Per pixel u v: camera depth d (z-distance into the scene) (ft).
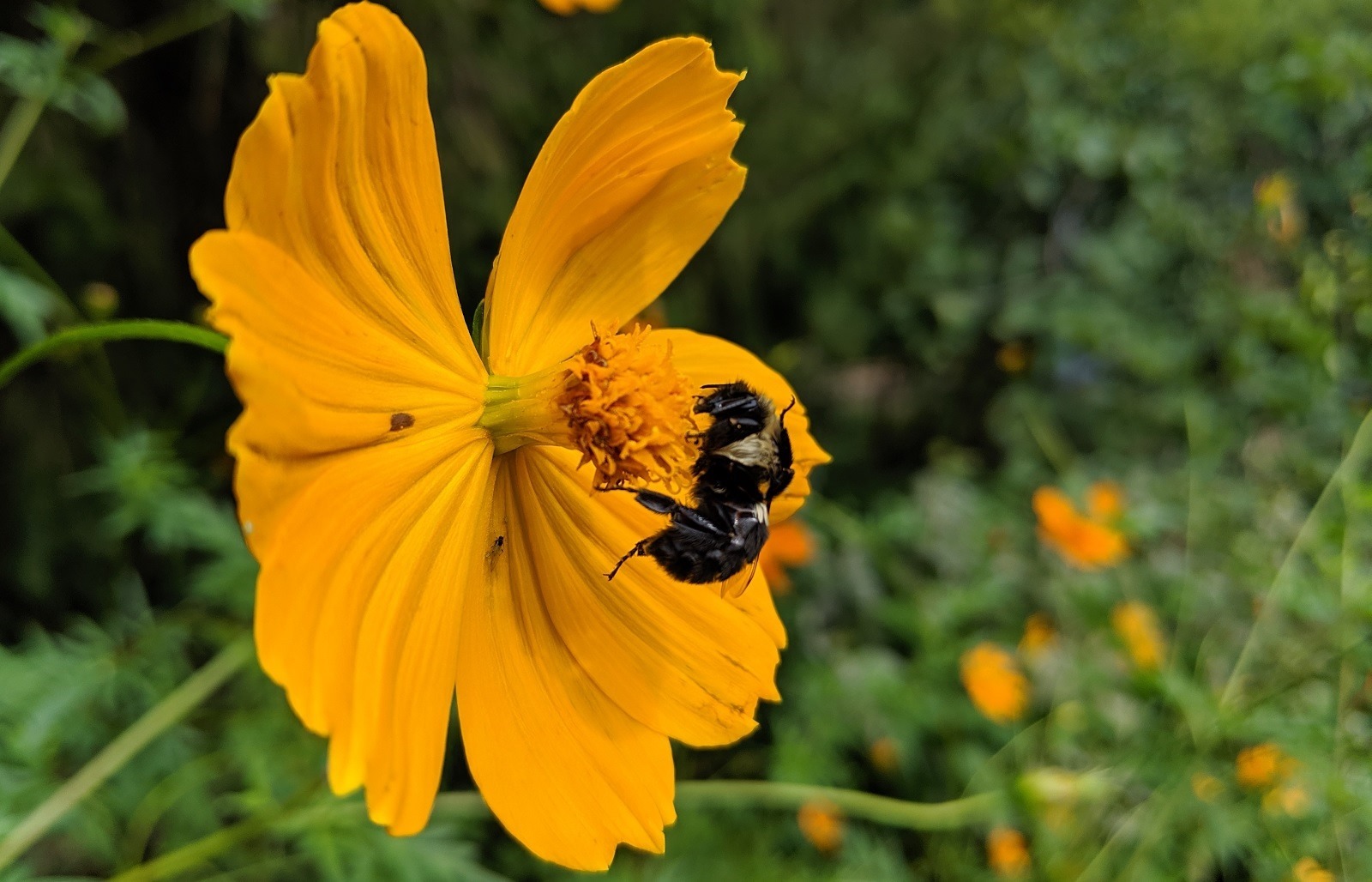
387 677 0.17
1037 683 0.54
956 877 0.47
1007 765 0.49
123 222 0.54
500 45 0.67
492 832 0.45
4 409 0.51
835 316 0.91
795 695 0.57
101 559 0.53
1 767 0.30
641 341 0.21
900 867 0.47
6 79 0.36
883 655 0.58
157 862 0.28
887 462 0.93
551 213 0.21
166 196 0.55
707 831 0.47
